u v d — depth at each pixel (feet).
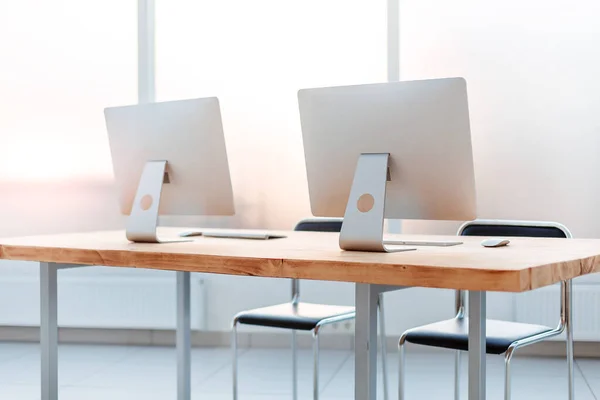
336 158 6.64
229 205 7.61
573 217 13.20
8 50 14.96
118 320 14.35
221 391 11.59
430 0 13.57
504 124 13.37
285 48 14.11
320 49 14.01
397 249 6.24
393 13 13.56
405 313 13.62
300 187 14.10
